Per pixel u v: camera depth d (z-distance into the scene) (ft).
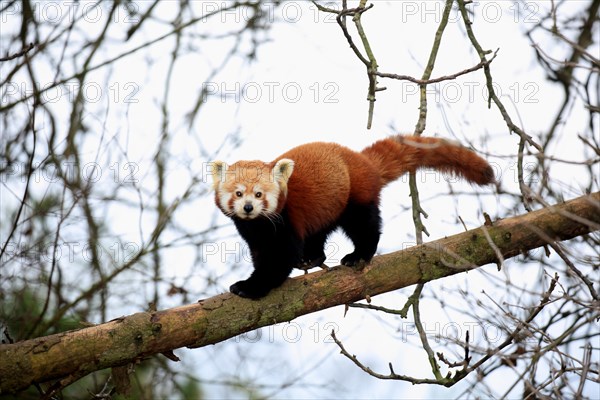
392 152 29.12
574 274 22.27
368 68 25.05
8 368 20.40
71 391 36.27
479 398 22.70
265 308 23.38
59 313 34.55
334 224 28.30
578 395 19.06
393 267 24.66
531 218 25.29
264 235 25.25
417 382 23.34
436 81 24.35
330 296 24.16
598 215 24.86
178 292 35.81
